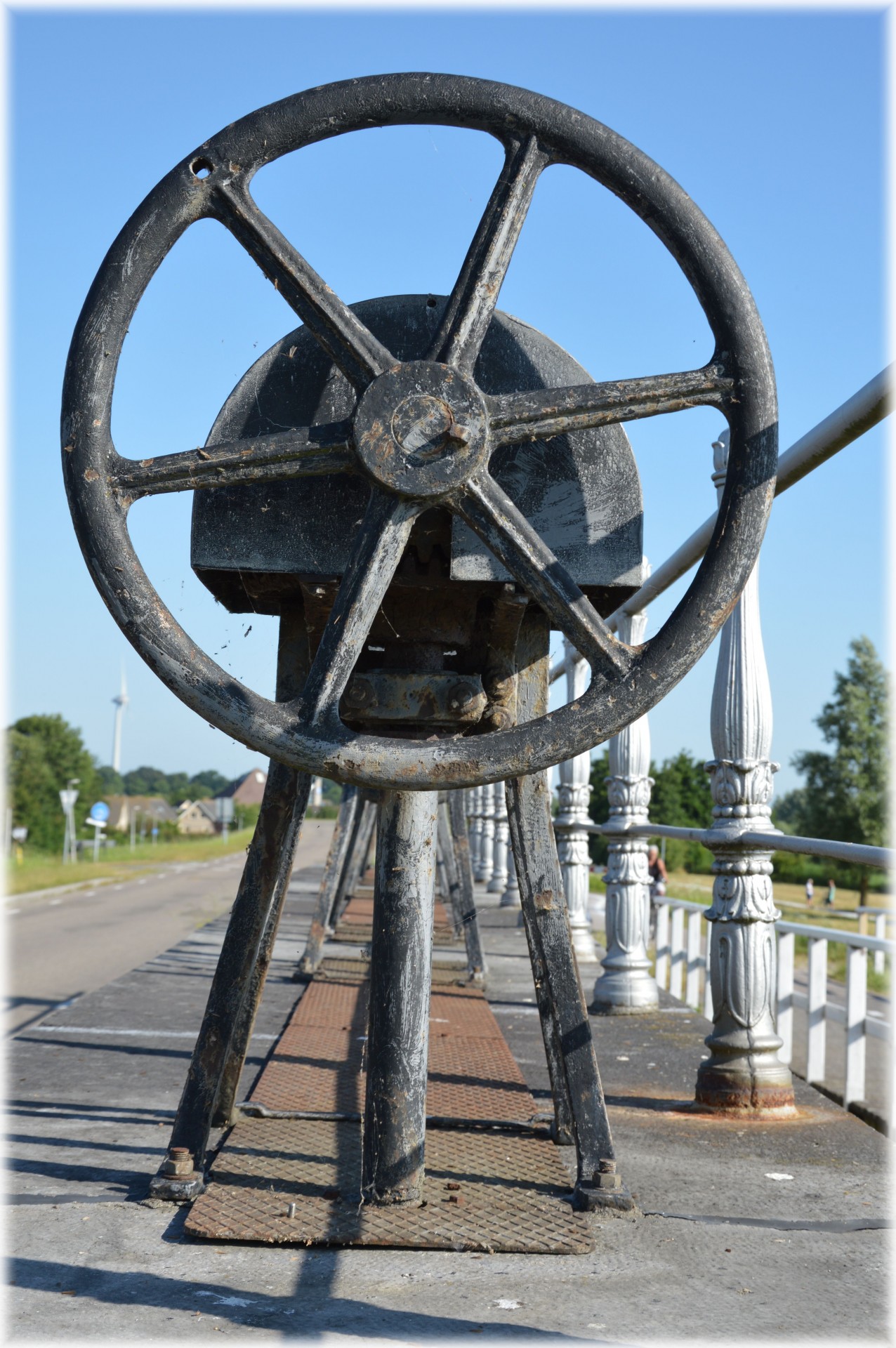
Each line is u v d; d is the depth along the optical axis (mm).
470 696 2586
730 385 2191
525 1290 1940
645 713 2188
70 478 2201
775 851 3422
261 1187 2428
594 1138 2459
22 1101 3271
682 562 4051
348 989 5516
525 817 2676
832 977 18656
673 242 2225
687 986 6398
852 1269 2051
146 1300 1876
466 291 2238
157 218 2234
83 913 19812
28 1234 2193
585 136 2221
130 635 2195
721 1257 2113
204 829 118938
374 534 2205
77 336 2217
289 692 2691
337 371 2559
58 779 78938
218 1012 2510
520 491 2617
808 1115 3330
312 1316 1811
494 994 5734
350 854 7809
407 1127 2369
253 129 2240
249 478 2229
